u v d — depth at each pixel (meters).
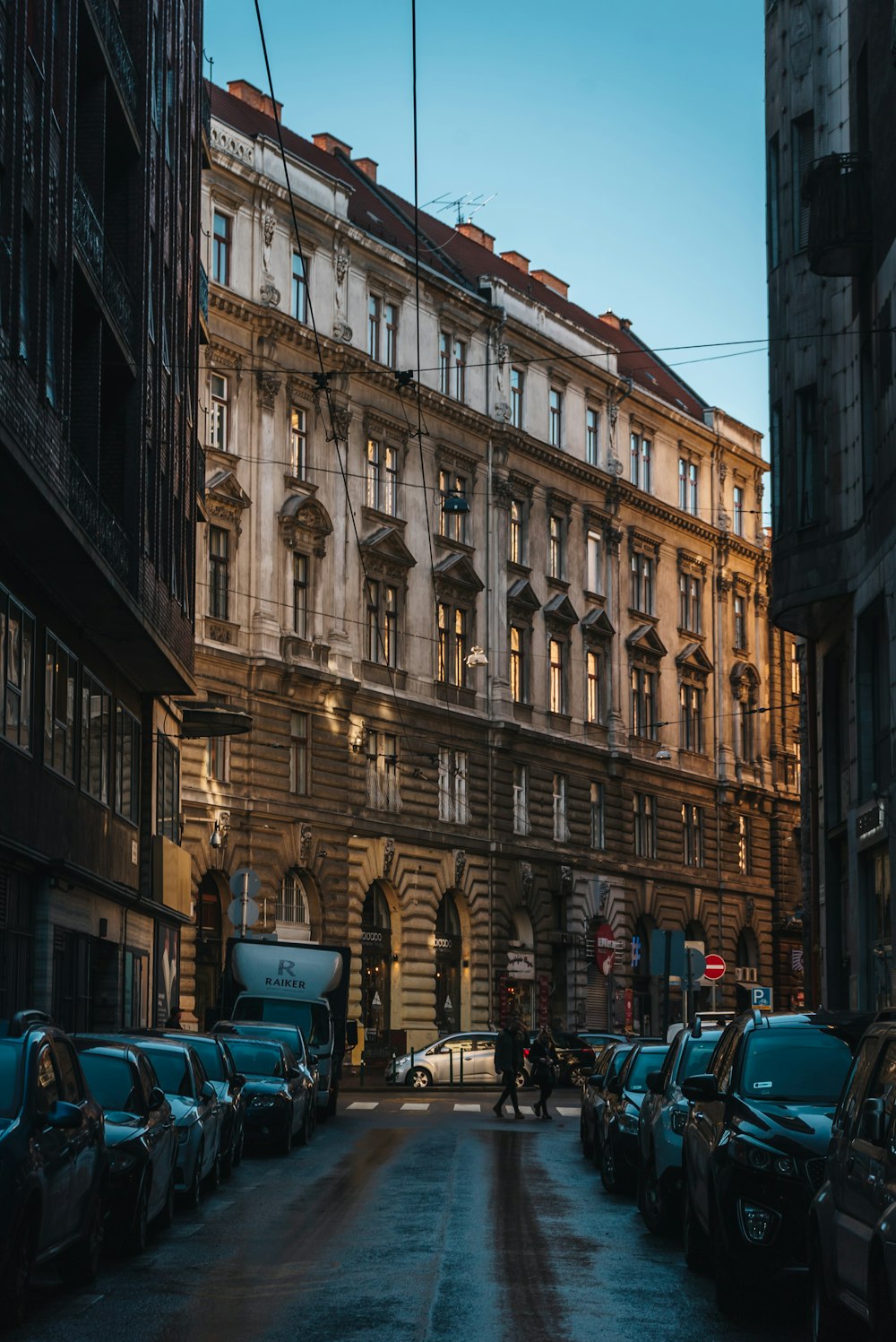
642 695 68.00
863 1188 8.89
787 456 32.62
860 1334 9.61
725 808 73.62
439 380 57.09
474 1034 48.38
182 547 37.25
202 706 43.38
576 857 62.28
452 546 56.84
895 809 27.11
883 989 28.66
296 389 49.78
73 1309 11.64
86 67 28.41
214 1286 12.64
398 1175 21.58
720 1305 11.65
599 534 66.06
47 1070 11.82
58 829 28.47
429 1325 10.94
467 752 57.06
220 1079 21.73
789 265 32.94
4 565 24.95
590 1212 17.80
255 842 46.97
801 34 33.19
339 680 50.16
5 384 20.97
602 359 66.69
